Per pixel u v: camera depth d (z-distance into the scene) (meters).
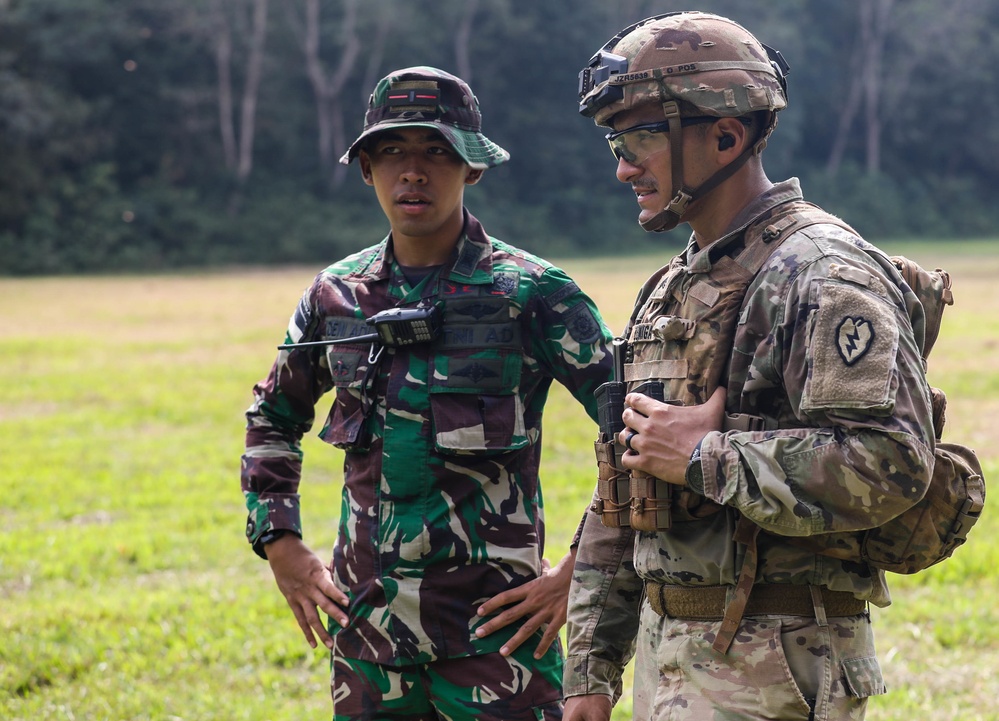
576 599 2.34
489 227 47.16
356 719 2.65
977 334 15.18
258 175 46.56
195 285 30.27
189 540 6.30
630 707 3.93
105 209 41.22
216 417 10.20
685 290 2.11
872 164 58.97
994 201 63.28
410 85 2.66
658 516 2.03
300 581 2.78
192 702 4.01
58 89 42.38
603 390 2.23
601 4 50.41
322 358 2.85
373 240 44.91
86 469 8.17
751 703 1.95
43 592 5.39
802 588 1.98
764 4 54.31
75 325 18.36
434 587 2.60
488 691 2.58
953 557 5.46
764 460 1.87
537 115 50.34
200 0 43.62
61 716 3.88
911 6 59.72
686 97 2.04
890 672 4.18
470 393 2.63
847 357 1.83
